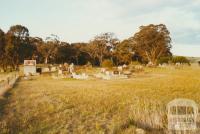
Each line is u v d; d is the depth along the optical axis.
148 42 109.50
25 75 62.78
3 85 33.75
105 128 12.55
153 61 110.69
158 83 35.94
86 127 12.82
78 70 75.56
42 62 121.31
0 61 100.94
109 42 123.25
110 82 41.12
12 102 20.56
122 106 18.14
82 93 26.25
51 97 23.45
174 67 88.50
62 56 118.62
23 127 12.84
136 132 11.55
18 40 103.12
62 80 47.94
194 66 97.25
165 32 110.38
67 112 16.41
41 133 11.87
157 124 12.05
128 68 77.75
